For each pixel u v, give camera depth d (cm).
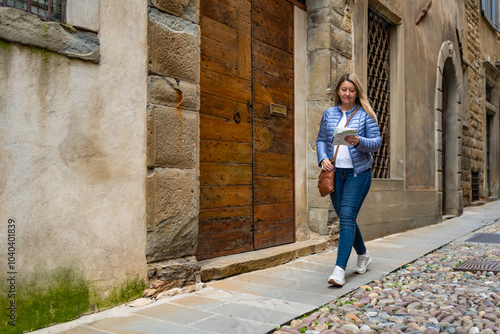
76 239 231
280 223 429
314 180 468
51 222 220
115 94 250
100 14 243
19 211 207
